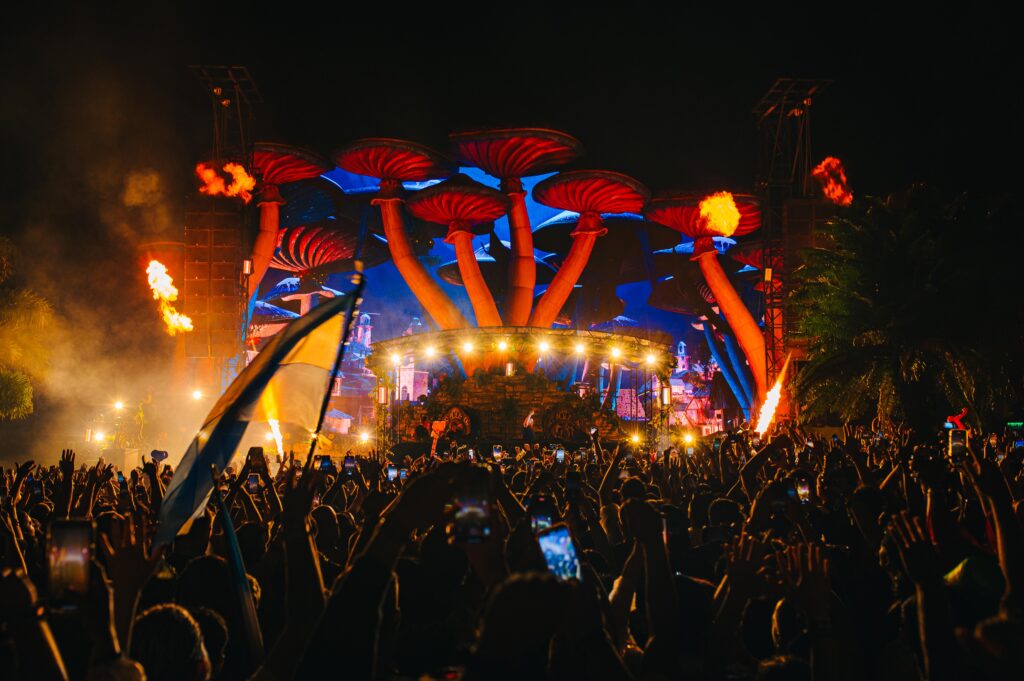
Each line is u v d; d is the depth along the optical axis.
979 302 27.55
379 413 43.03
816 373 30.17
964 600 3.83
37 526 6.57
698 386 71.00
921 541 3.26
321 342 5.37
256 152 43.75
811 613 3.47
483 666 2.13
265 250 45.22
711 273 48.22
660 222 49.69
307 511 3.39
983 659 2.39
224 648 3.76
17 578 2.58
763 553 4.28
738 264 60.00
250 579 4.77
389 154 46.19
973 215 28.89
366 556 2.83
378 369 44.16
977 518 5.34
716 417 65.75
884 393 28.67
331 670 2.72
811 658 3.47
